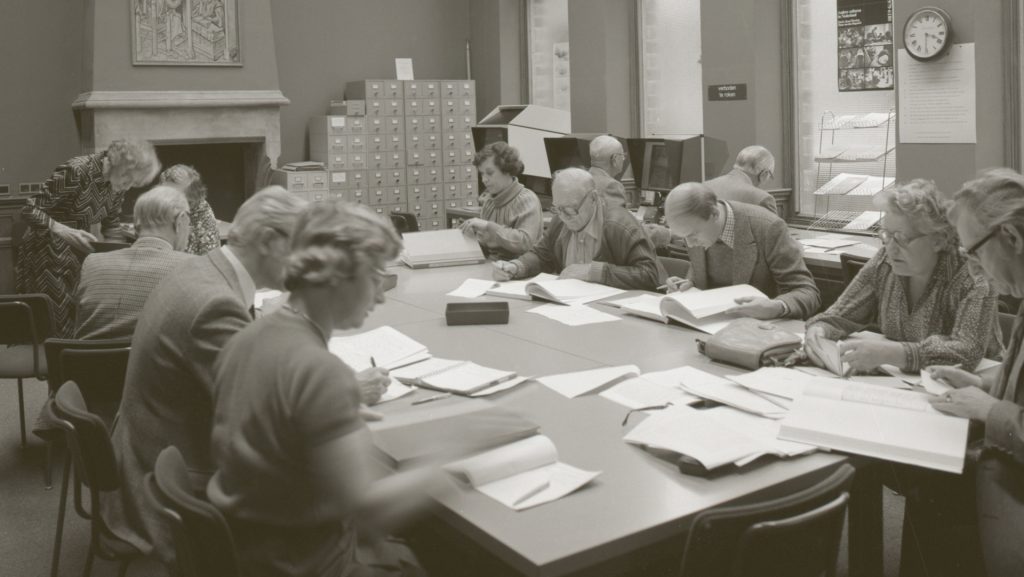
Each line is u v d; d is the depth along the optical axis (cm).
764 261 347
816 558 174
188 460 226
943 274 266
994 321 266
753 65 627
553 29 852
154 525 223
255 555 164
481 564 184
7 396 523
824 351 263
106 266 295
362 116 807
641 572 206
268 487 159
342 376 157
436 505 180
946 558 227
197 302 218
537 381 263
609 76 761
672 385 253
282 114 830
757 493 183
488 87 897
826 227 600
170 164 784
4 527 351
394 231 169
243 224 222
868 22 586
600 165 552
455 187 856
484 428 206
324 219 165
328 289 165
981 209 201
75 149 742
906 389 241
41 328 394
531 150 673
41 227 469
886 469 232
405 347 294
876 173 592
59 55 728
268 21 772
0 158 714
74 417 220
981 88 489
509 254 481
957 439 199
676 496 181
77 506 246
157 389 224
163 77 732
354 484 154
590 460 202
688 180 583
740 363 270
